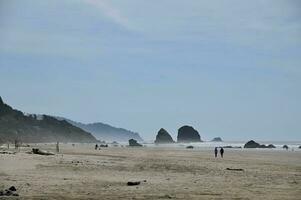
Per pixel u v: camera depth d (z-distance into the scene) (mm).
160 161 75500
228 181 40000
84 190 30281
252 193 30641
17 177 37906
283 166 69562
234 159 95125
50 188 31016
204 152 154000
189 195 28812
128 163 65125
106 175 43531
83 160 68000
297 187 35344
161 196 27875
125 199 26281
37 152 86625
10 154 75188
